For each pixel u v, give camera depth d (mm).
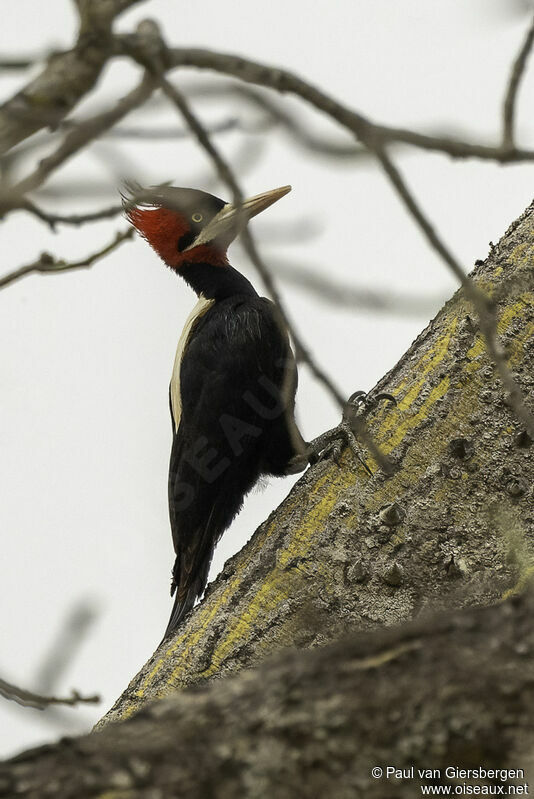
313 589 8664
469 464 8680
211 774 5422
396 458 8867
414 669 5629
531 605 5844
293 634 8586
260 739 5508
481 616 5863
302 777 5430
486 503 8578
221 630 8758
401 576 8500
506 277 9000
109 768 5434
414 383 9094
